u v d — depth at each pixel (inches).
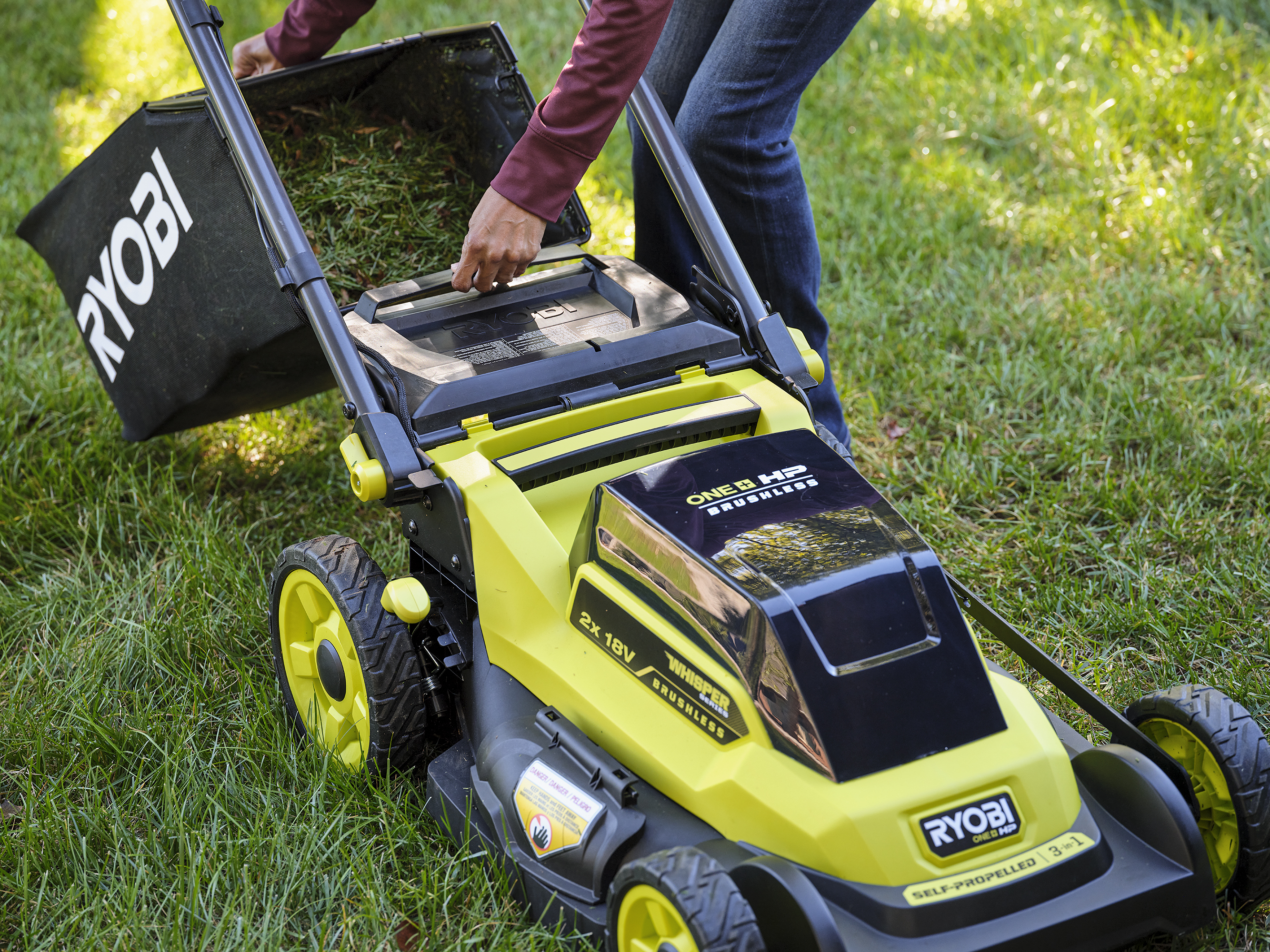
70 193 117.8
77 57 249.6
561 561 84.4
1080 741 82.3
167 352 113.6
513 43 243.4
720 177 113.7
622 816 74.1
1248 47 226.8
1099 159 197.9
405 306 100.2
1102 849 70.8
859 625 72.0
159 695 107.5
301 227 95.3
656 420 91.0
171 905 83.8
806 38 107.3
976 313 165.5
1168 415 139.2
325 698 100.3
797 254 119.2
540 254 106.7
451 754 89.4
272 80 114.0
